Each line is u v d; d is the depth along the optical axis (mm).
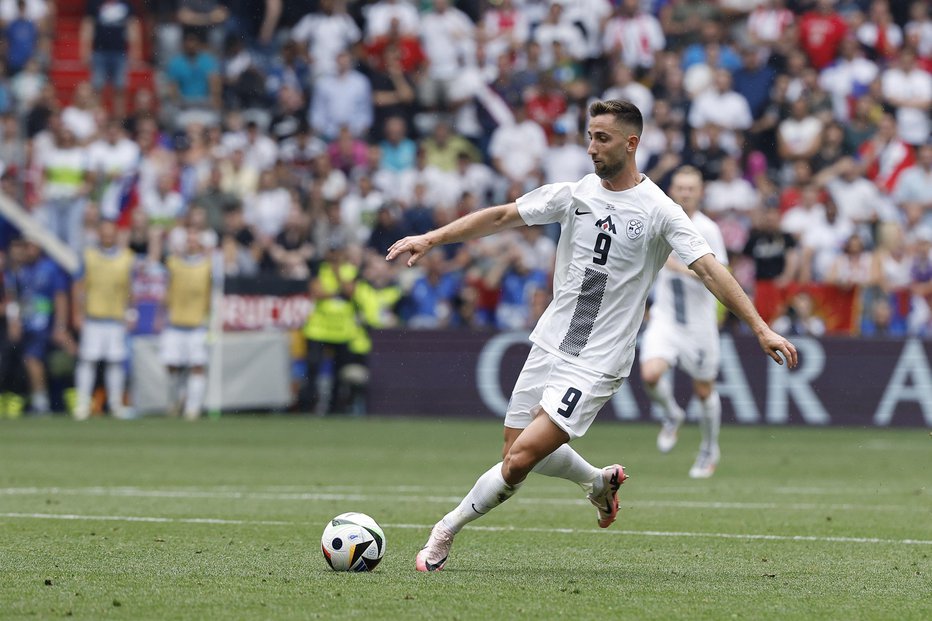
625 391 69500
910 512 33812
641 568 23844
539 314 71688
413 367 71188
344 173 81250
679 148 80125
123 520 30578
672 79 83125
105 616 18312
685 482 42250
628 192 22781
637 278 22766
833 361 67500
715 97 81938
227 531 28641
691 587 21594
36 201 80312
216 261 71625
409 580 21891
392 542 27156
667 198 22734
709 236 41312
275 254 76250
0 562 23594
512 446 22766
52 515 31469
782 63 85188
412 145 83125
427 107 86625
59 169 79938
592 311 22781
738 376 68000
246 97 88438
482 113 85562
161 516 31531
